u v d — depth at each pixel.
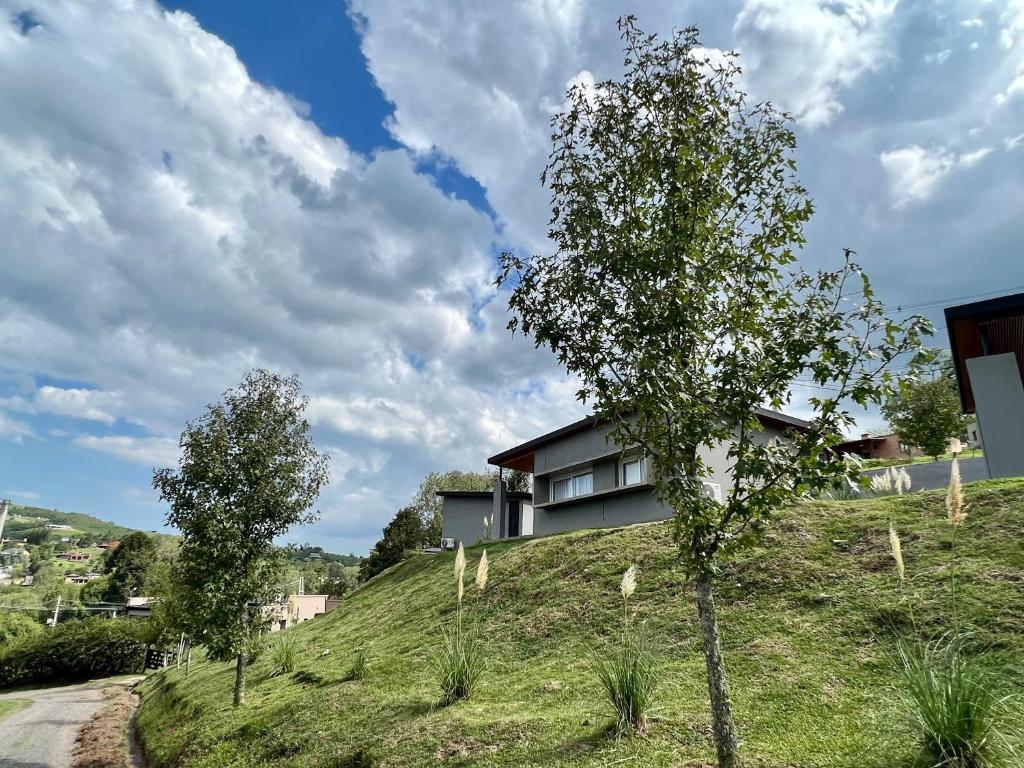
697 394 5.36
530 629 12.39
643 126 6.22
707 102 6.11
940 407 25.34
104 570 82.94
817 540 11.72
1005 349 17.02
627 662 7.71
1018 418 12.95
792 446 5.25
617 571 13.73
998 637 7.29
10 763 14.61
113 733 17.55
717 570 5.16
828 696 6.91
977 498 11.14
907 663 6.09
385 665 12.36
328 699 10.83
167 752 12.30
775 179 6.01
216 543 13.12
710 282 5.71
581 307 5.92
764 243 5.78
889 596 8.97
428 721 8.63
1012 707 5.65
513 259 6.38
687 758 6.09
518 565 16.80
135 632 41.31
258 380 14.89
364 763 7.90
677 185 5.57
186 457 13.90
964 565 9.15
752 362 5.27
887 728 5.73
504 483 32.72
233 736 10.81
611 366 5.72
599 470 25.12
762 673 7.88
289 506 14.14
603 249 5.79
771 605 9.93
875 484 14.93
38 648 39.56
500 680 10.14
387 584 24.48
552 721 7.70
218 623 12.91
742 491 5.28
